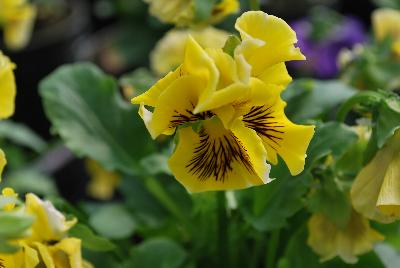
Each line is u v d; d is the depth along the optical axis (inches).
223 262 18.1
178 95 12.9
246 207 17.7
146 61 42.5
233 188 13.6
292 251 17.8
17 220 12.3
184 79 12.8
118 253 19.9
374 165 15.1
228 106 13.1
